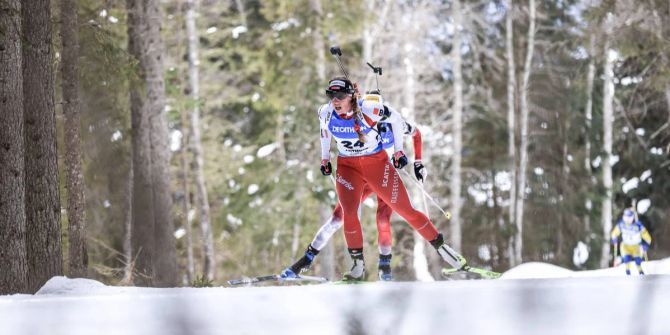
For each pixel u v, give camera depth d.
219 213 45.94
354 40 41.75
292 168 38.84
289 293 6.05
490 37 48.22
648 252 23.27
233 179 46.94
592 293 5.46
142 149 26.89
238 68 46.94
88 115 29.58
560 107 43.91
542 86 43.84
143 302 5.77
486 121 48.06
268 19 39.56
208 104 46.28
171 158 45.94
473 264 46.94
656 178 43.00
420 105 45.88
